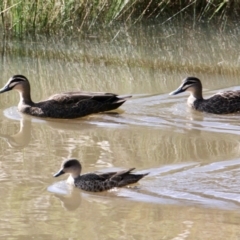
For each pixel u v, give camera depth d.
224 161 15.02
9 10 26.80
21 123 18.20
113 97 19.06
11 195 13.34
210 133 17.30
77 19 27.97
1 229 11.91
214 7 29.66
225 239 11.52
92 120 18.47
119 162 15.02
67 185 13.88
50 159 15.30
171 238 11.57
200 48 25.81
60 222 12.20
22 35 26.95
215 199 13.02
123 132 17.34
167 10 29.66
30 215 12.47
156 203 12.95
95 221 12.26
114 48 25.77
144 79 22.11
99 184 13.57
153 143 16.41
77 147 16.16
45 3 27.23
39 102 19.06
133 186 13.66
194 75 22.62
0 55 24.77
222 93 19.42
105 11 28.44
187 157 15.34
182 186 13.58
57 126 18.05
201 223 12.12
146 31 27.89
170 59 24.44
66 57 24.64
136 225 12.06
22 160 15.23
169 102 19.80
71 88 21.16
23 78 19.19
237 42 26.67
